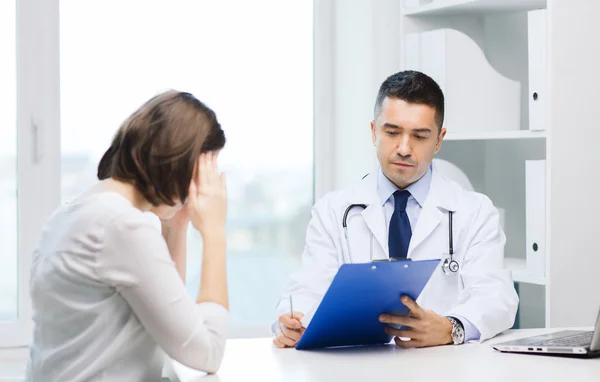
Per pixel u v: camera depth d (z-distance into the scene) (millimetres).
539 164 2262
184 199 1433
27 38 2600
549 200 2229
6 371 2443
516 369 1428
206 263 1454
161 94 1448
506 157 2766
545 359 1522
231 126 2920
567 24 2238
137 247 1337
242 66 2928
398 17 2898
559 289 2244
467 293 1958
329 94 3020
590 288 2287
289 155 2994
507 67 2750
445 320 1709
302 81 3012
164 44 2814
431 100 2012
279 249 2979
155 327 1354
